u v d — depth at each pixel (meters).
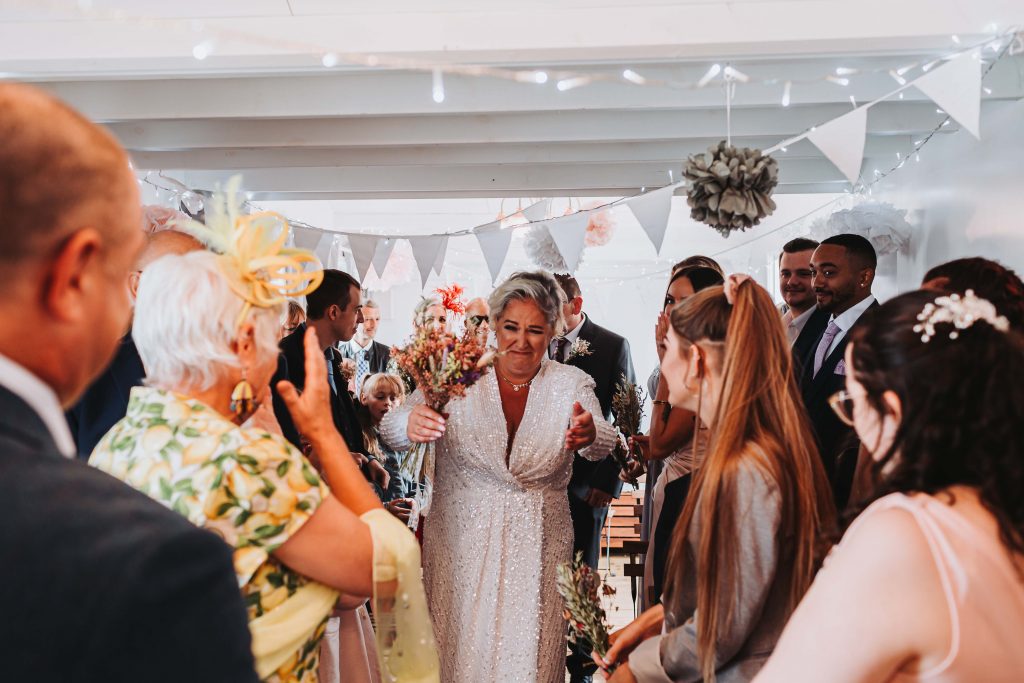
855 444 2.78
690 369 1.85
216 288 1.58
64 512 0.69
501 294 3.07
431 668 1.73
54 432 0.75
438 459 3.09
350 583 1.59
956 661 1.06
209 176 5.89
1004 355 1.19
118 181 0.76
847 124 2.97
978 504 1.14
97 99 4.03
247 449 1.50
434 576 3.03
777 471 1.66
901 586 1.08
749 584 1.64
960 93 2.81
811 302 4.09
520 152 5.25
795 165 5.58
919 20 3.13
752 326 1.76
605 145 5.27
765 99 3.84
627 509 7.55
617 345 4.80
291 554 1.52
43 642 0.65
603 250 10.95
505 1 3.24
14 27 3.26
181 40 3.24
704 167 2.95
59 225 0.72
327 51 2.62
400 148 5.26
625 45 3.22
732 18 3.20
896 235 4.86
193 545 0.71
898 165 5.14
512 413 3.07
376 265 5.15
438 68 2.75
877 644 1.07
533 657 2.89
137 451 1.52
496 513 2.95
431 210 9.20
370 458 3.89
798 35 3.18
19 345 0.72
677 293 3.23
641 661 1.86
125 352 2.39
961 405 1.18
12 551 0.66
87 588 0.66
